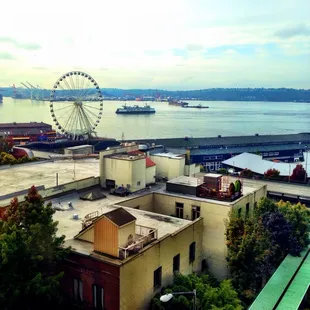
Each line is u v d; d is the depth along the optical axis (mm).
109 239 26969
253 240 34469
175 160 50938
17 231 22438
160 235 31500
